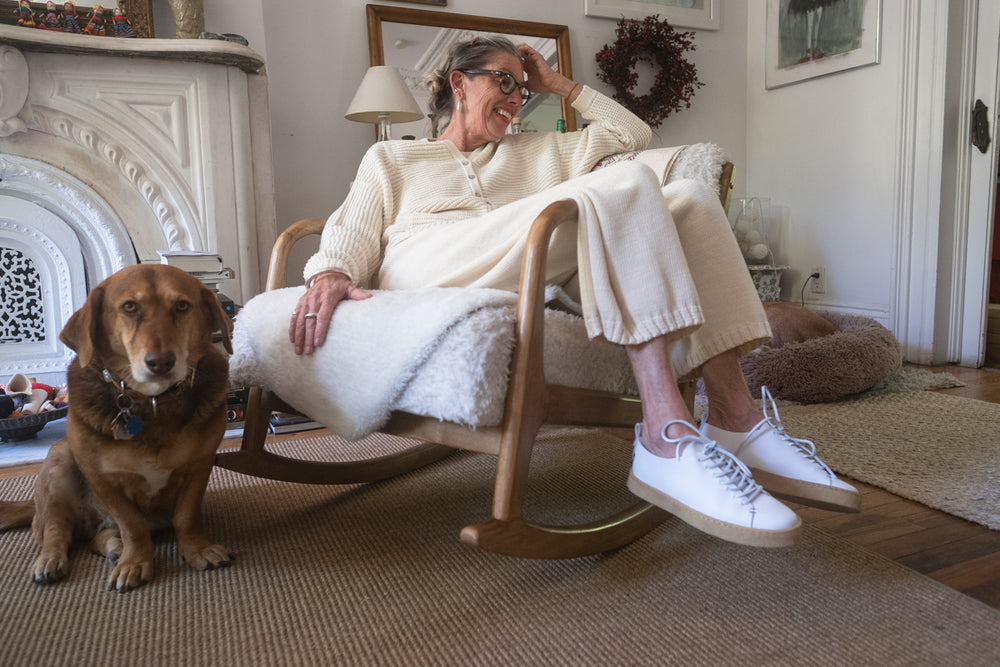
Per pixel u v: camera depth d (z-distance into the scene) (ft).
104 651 3.01
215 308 3.78
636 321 3.41
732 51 12.57
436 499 4.83
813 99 11.48
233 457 4.47
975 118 9.45
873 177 10.58
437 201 4.88
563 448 5.95
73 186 7.45
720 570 3.66
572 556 3.56
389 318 3.55
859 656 2.88
